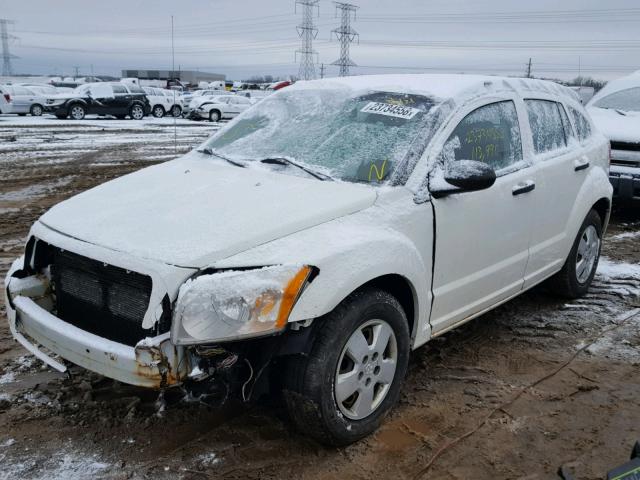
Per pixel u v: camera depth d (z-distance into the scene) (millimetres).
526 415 3551
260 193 3389
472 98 3980
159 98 32594
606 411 3617
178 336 2678
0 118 28281
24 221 8094
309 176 3648
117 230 3086
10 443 3188
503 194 4016
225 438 3258
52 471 2982
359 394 3178
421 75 4340
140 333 2873
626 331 4758
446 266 3678
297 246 2934
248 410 3516
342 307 3021
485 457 3160
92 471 2986
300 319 2803
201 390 2928
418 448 3215
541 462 3135
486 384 3895
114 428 3328
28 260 3434
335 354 2963
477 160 3912
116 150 16188
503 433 3369
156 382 2715
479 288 3998
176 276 2742
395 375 3381
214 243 2857
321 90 4445
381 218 3277
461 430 3387
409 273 3324
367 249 3078
